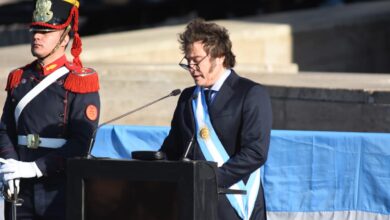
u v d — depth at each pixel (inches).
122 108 898.1
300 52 1451.8
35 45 534.0
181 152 514.9
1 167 519.8
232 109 499.5
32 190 536.4
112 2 2112.5
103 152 655.8
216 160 499.8
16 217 536.7
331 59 1503.4
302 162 622.5
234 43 1343.5
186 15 2134.6
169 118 897.5
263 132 495.8
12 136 548.7
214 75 502.6
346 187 620.1
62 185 537.3
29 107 536.4
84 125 530.6
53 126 533.6
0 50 1160.8
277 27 1413.6
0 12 2020.2
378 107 780.6
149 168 451.5
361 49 1552.7
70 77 533.6
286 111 846.5
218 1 2084.2
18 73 545.6
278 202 625.9
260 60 1389.0
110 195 461.1
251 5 2053.4
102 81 919.0
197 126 504.1
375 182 615.2
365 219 620.1
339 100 805.9
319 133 619.2
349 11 1652.3
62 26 535.2
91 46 1182.9
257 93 501.7
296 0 2048.5
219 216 500.7
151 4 2129.7
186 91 520.7
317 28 1475.1
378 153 613.0
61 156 526.0
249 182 508.1
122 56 1182.3
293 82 892.0
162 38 1279.5
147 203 455.5
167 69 1024.9
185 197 446.0
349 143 616.4
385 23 1596.9
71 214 466.9
